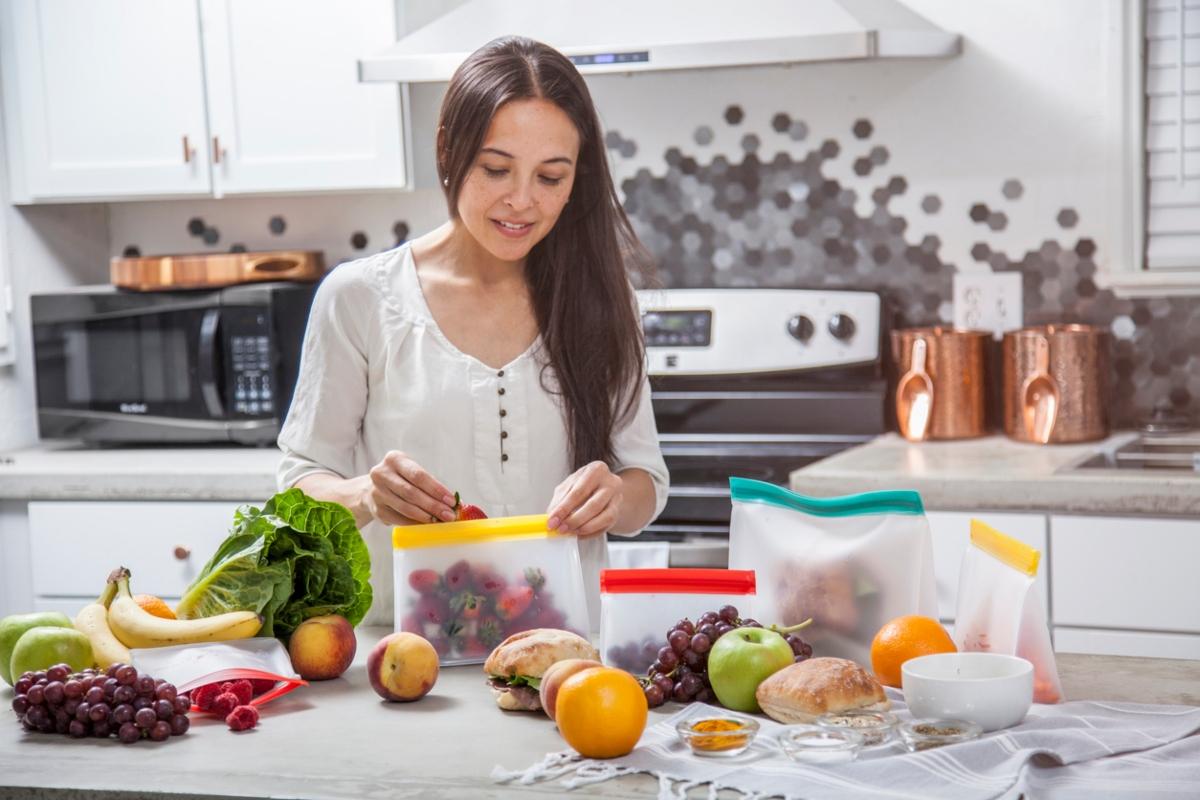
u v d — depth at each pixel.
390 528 1.94
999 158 3.01
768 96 3.14
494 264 1.92
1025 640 1.35
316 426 1.93
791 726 1.24
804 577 1.49
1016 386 2.84
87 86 3.18
